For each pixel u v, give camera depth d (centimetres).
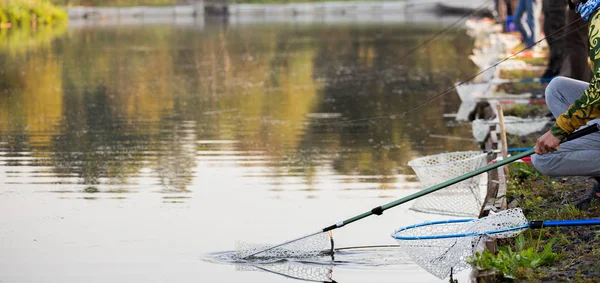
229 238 1644
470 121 2950
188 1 10594
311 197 1948
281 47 5956
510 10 4612
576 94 1505
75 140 2644
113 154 2430
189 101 3519
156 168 2252
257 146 2552
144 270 1467
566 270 1284
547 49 3738
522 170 1909
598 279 1223
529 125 2370
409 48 5769
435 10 9938
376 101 3488
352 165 2278
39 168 2247
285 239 1631
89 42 6359
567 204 1630
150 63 5003
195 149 2506
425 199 1838
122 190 2016
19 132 2780
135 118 3075
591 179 1820
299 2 10769
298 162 2323
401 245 1354
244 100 3544
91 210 1842
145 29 7606
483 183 1995
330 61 5100
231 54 5522
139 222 1753
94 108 3319
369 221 1747
